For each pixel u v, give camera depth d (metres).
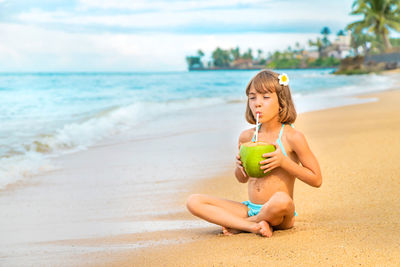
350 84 28.11
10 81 33.38
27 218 3.91
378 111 10.22
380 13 55.97
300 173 2.92
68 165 6.13
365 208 3.36
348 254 2.19
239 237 2.82
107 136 8.54
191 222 3.58
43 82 33.94
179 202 4.23
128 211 4.01
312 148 6.13
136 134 8.69
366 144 6.05
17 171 5.73
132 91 24.77
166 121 10.54
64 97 19.44
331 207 3.52
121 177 5.36
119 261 2.59
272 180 3.02
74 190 4.87
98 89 26.05
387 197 3.62
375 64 58.12
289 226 2.91
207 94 22.00
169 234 3.22
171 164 5.95
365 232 2.57
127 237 3.22
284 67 171.50
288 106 3.06
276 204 2.71
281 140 3.06
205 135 8.29
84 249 2.99
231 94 21.86
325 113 10.52
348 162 5.09
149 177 5.29
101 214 3.96
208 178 5.11
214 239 2.87
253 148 2.90
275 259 2.23
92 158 6.57
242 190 4.50
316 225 2.95
